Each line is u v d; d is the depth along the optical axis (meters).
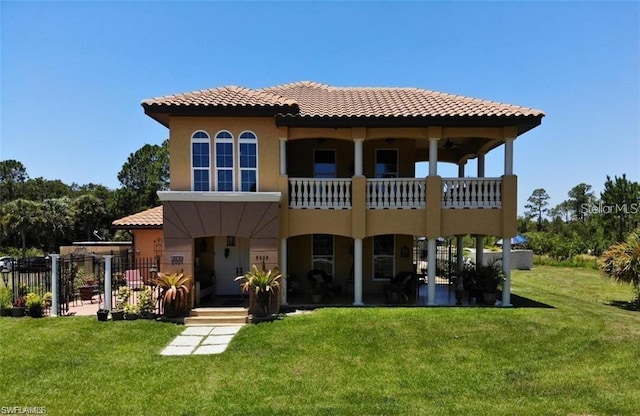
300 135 14.05
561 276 26.23
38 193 71.62
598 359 9.18
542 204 99.88
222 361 9.12
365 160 17.00
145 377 8.28
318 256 17.09
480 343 10.12
